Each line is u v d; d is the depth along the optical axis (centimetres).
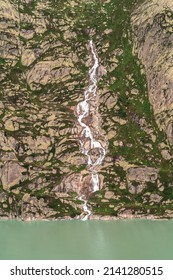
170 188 13850
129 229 12225
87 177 14188
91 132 15200
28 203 13575
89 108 15712
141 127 15238
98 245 10912
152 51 16300
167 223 12775
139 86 16075
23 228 12469
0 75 16212
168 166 14388
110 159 14575
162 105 15438
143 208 13450
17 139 14750
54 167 14388
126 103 15812
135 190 13888
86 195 13950
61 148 14762
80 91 16112
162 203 13538
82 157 14600
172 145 14812
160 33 16388
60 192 13900
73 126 15225
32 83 16388
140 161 14475
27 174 14200
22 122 15138
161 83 15675
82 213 13425
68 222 13100
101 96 16038
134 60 16612
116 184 14050
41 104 15712
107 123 15375
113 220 13225
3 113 15225
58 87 16238
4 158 14425
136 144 14875
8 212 13538
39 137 14900
